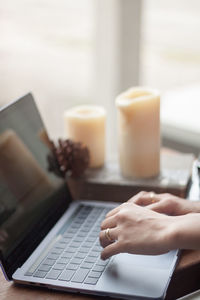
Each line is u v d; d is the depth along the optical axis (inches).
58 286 28.0
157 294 26.7
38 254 31.4
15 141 34.2
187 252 31.1
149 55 69.2
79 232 34.1
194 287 30.8
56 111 77.6
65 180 39.1
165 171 41.2
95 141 41.4
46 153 37.7
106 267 29.6
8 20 73.4
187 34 66.4
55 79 75.8
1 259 28.7
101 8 67.1
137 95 40.5
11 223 30.9
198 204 33.5
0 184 31.2
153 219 29.7
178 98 69.9
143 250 28.4
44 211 34.9
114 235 29.8
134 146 39.0
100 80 72.1
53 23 72.0
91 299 27.5
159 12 66.4
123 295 27.0
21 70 75.7
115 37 67.3
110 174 40.8
